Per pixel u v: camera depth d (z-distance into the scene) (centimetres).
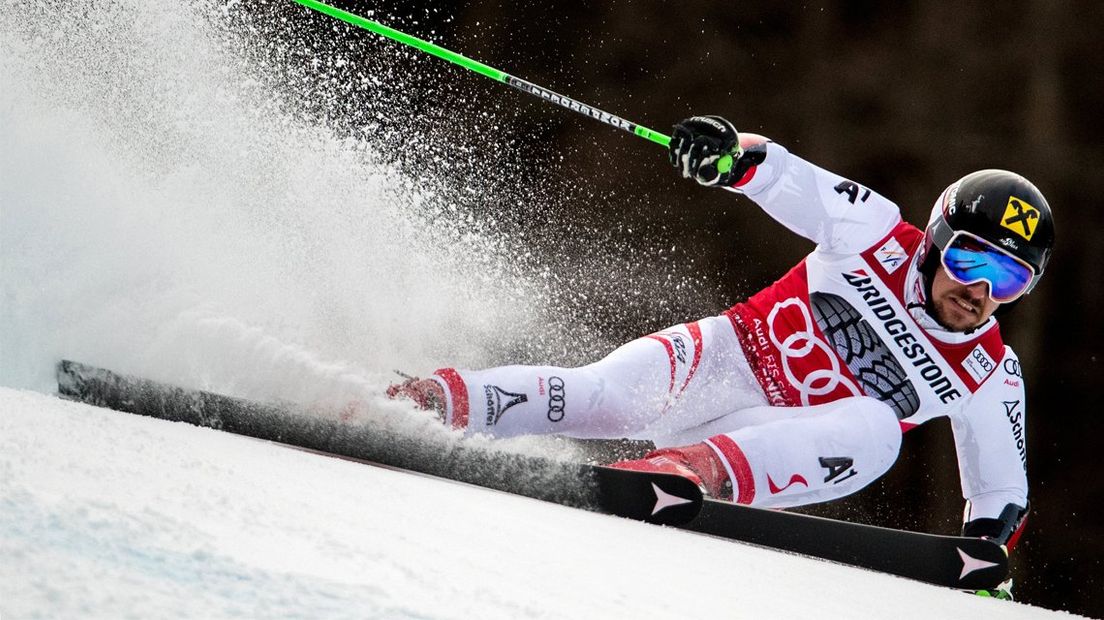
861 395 1441
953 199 1385
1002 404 1469
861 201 1430
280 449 975
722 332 1497
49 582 422
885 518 3325
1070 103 3612
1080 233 3566
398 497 827
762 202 1412
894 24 3716
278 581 497
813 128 3766
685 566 864
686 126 1280
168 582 462
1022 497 1479
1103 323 3503
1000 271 1355
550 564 711
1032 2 3625
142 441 763
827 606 838
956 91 3691
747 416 1452
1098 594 3303
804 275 1489
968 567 1269
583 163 3678
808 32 3766
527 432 1298
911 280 1422
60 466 599
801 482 1323
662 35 3794
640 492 1141
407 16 3359
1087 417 3447
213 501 614
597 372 1370
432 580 571
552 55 3753
